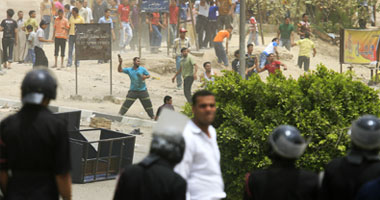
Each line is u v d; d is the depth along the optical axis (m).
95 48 40.88
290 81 18.92
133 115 37.41
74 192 19.86
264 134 17.45
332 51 67.88
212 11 57.31
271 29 69.38
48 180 9.63
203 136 11.19
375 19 76.19
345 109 17.94
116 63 51.81
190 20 55.84
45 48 57.50
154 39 55.31
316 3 71.19
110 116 35.12
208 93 11.25
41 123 9.50
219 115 18.28
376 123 9.41
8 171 9.78
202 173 11.06
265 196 9.39
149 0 53.22
